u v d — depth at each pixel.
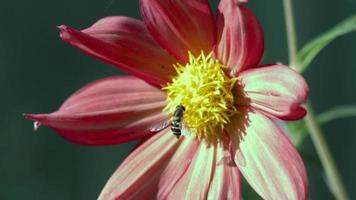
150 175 0.52
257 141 0.51
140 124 0.52
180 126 0.51
